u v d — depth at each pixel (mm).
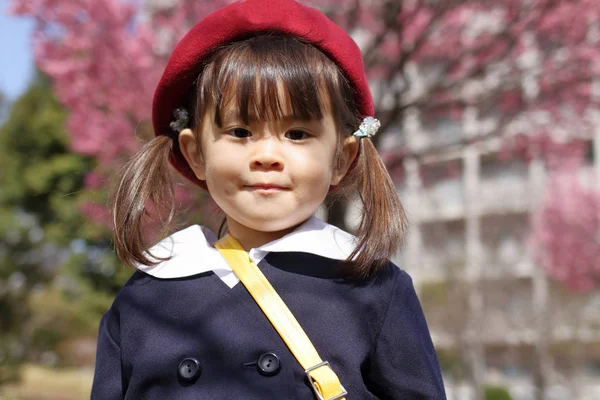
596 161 16750
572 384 14500
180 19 5586
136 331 1289
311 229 1330
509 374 18859
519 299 14352
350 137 1363
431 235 13789
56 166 14359
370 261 1282
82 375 16953
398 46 5281
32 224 16531
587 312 15102
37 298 17047
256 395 1167
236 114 1212
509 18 5238
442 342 13633
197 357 1221
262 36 1309
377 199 1347
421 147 5926
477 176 16641
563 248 14391
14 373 14141
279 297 1248
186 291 1298
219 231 1638
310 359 1178
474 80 5465
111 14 5824
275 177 1215
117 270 8438
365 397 1198
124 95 5832
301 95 1209
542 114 5859
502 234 14930
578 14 5238
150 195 1397
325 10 5516
